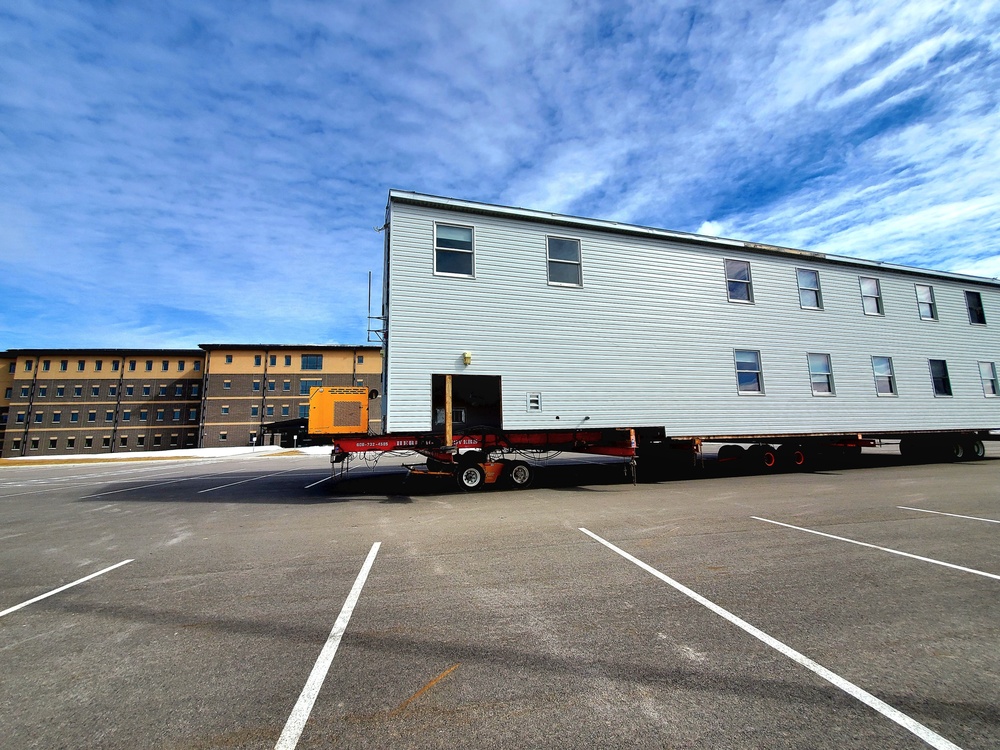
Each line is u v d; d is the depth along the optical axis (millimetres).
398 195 10406
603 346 11586
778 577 4520
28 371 54156
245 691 2752
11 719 2535
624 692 2662
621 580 4508
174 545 6277
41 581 4879
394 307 10086
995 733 2270
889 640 3240
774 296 13641
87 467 24312
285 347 52688
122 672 3004
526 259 11234
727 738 2264
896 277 15477
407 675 2893
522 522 7160
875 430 14102
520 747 2230
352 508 8805
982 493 9070
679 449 13312
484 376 10992
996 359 16469
